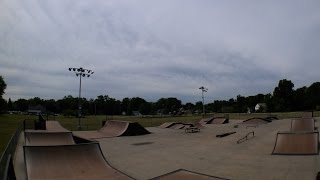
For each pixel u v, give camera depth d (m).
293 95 111.94
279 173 12.84
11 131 35.16
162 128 40.75
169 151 20.36
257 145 21.91
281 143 18.41
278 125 40.84
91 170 12.79
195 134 32.09
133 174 13.66
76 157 13.48
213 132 34.12
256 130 34.06
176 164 15.74
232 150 20.02
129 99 164.00
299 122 29.78
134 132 31.75
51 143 18.91
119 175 12.41
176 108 158.62
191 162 16.22
